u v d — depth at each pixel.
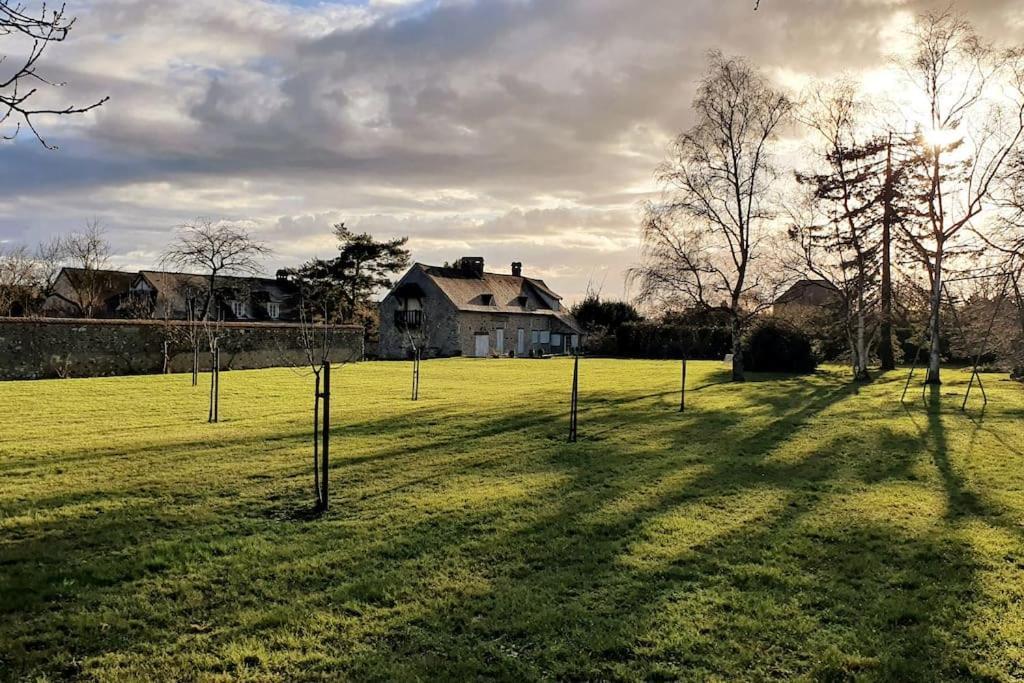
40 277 45.06
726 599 4.96
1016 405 18.05
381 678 3.89
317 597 4.96
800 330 34.41
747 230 27.92
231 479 8.58
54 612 4.67
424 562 5.68
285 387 22.73
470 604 4.84
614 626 4.52
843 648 4.29
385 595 4.97
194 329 28.12
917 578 5.42
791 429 13.50
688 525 6.79
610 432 12.90
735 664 4.08
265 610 4.74
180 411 15.98
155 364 29.44
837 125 30.03
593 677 3.93
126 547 5.97
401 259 57.19
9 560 5.63
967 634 4.47
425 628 4.50
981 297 26.08
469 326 54.38
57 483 8.26
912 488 8.53
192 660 4.07
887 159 29.47
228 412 15.93
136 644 4.26
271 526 6.67
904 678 3.95
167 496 7.72
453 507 7.38
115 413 15.52
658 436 12.50
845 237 29.83
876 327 32.25
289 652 4.17
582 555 5.88
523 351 59.91
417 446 11.17
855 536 6.50
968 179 26.16
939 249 25.36
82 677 3.89
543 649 4.23
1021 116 24.09
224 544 6.06
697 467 9.72
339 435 12.23
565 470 9.44
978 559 5.88
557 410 16.19
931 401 19.16
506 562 5.71
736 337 28.08
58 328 26.31
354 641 4.32
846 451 11.10
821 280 31.11
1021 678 3.96
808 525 6.83
